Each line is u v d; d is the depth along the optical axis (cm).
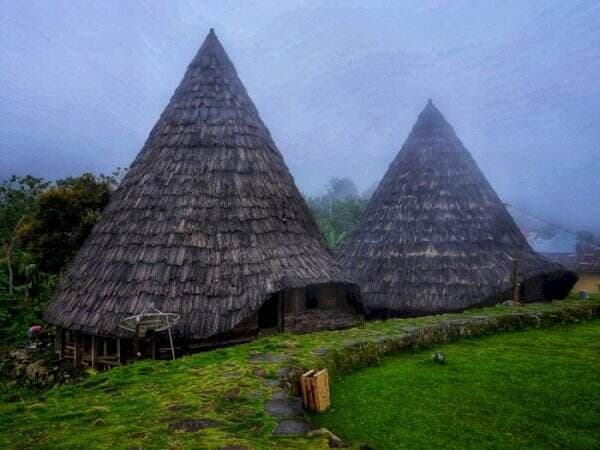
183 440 514
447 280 1722
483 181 2064
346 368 848
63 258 2325
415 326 1060
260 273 1353
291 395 671
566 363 890
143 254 1360
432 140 2095
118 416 597
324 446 498
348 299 1628
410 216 1938
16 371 1589
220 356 838
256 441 507
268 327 1455
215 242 1376
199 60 1750
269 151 1678
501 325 1162
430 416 652
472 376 816
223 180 1495
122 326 1228
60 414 616
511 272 1747
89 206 2377
